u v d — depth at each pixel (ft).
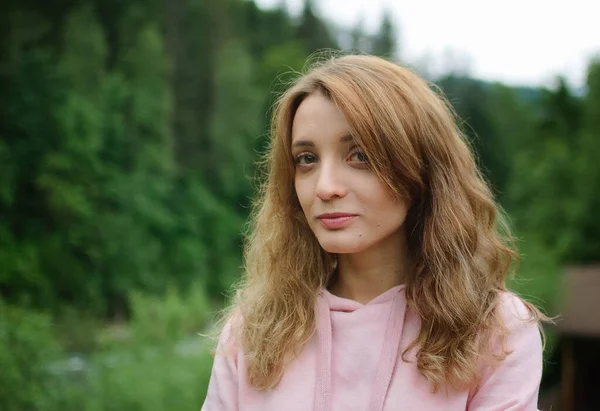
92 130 93.30
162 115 110.11
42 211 86.28
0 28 89.20
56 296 81.56
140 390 27.76
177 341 40.24
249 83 128.47
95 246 88.33
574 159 95.55
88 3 105.50
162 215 101.19
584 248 85.81
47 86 90.27
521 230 91.04
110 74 107.34
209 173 120.57
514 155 125.90
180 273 100.73
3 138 86.58
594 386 46.37
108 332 48.83
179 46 126.31
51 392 24.85
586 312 47.32
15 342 24.98
